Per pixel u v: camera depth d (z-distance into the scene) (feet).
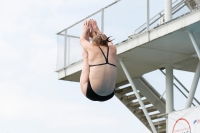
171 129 120.98
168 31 113.80
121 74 146.00
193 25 109.29
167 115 125.90
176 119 119.85
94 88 55.26
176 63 136.98
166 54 128.88
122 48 126.31
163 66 138.10
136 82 148.87
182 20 110.93
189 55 129.70
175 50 125.90
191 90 125.29
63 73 143.64
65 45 143.54
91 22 60.03
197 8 108.27
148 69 141.18
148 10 120.16
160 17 122.01
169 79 137.28
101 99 56.13
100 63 55.47
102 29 130.52
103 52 55.93
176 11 117.19
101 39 56.54
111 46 56.85
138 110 152.56
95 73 55.36
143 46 121.90
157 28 116.67
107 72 55.31
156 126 149.28
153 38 117.29
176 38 116.78
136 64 137.08
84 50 57.98
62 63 144.15
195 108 114.73
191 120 115.24
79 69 137.28
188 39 117.50
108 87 55.42
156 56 130.52
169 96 137.08
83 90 56.39
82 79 56.80
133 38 122.93
